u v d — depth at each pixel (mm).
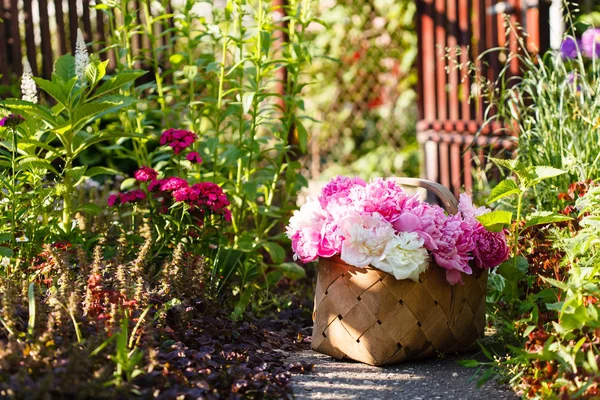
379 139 6797
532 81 3473
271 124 3750
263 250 3992
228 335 2645
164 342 2357
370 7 6633
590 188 2588
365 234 2420
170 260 3070
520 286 2662
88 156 4520
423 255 2402
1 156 2990
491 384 2305
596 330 1995
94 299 2402
